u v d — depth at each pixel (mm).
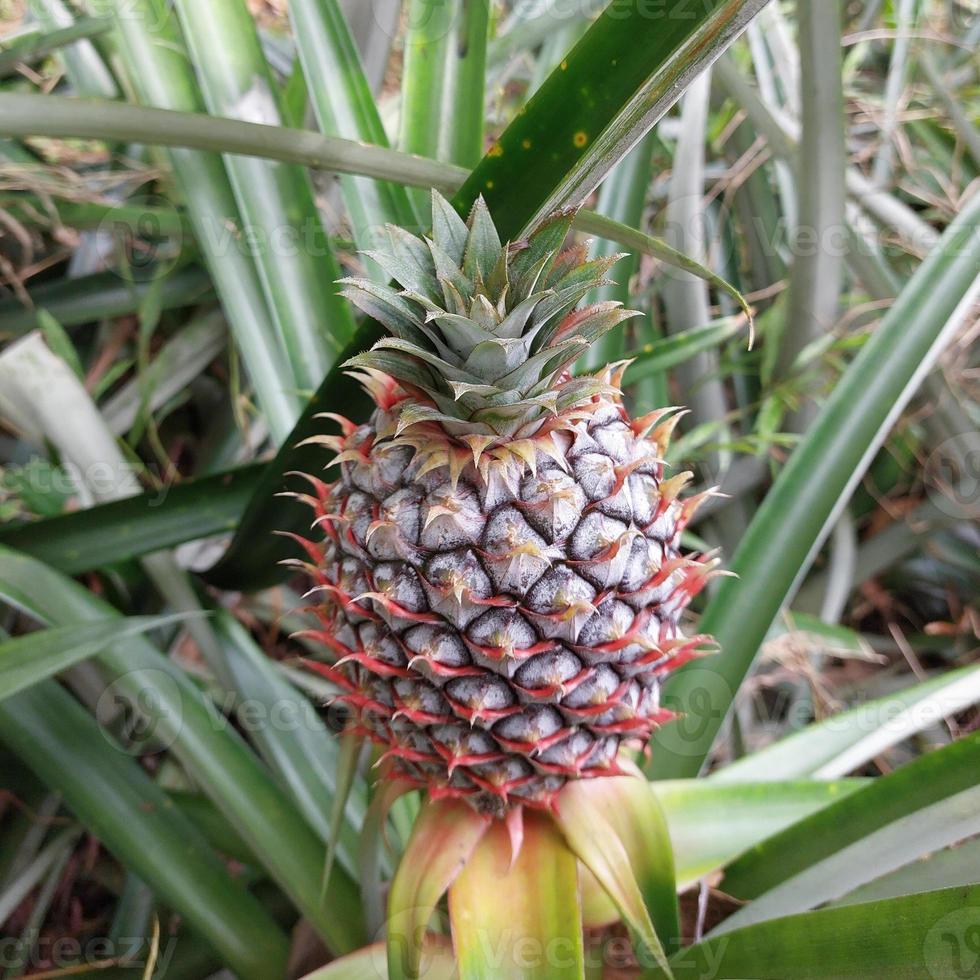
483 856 375
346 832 492
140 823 443
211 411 709
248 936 440
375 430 363
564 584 332
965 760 372
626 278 573
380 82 609
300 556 526
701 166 622
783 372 672
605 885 362
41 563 458
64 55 622
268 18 705
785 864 405
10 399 512
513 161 377
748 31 703
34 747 441
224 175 532
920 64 682
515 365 339
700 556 620
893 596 752
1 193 599
